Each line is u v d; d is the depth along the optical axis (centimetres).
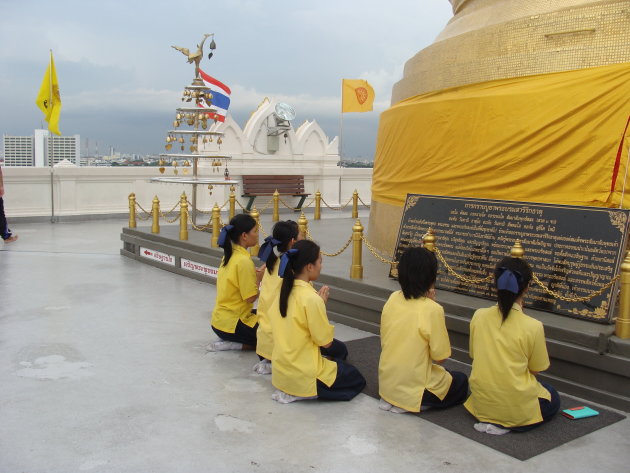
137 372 546
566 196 657
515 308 421
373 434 426
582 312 536
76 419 446
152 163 1764
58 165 1605
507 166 708
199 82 1117
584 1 694
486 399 425
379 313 659
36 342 625
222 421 446
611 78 630
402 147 866
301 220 785
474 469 379
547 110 671
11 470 371
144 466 379
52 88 1512
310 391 471
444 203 687
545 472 377
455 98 771
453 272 620
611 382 476
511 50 737
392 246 870
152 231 1095
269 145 1836
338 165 2067
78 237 1345
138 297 828
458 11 926
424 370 454
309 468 379
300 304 471
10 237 1255
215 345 608
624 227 541
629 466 385
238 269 586
